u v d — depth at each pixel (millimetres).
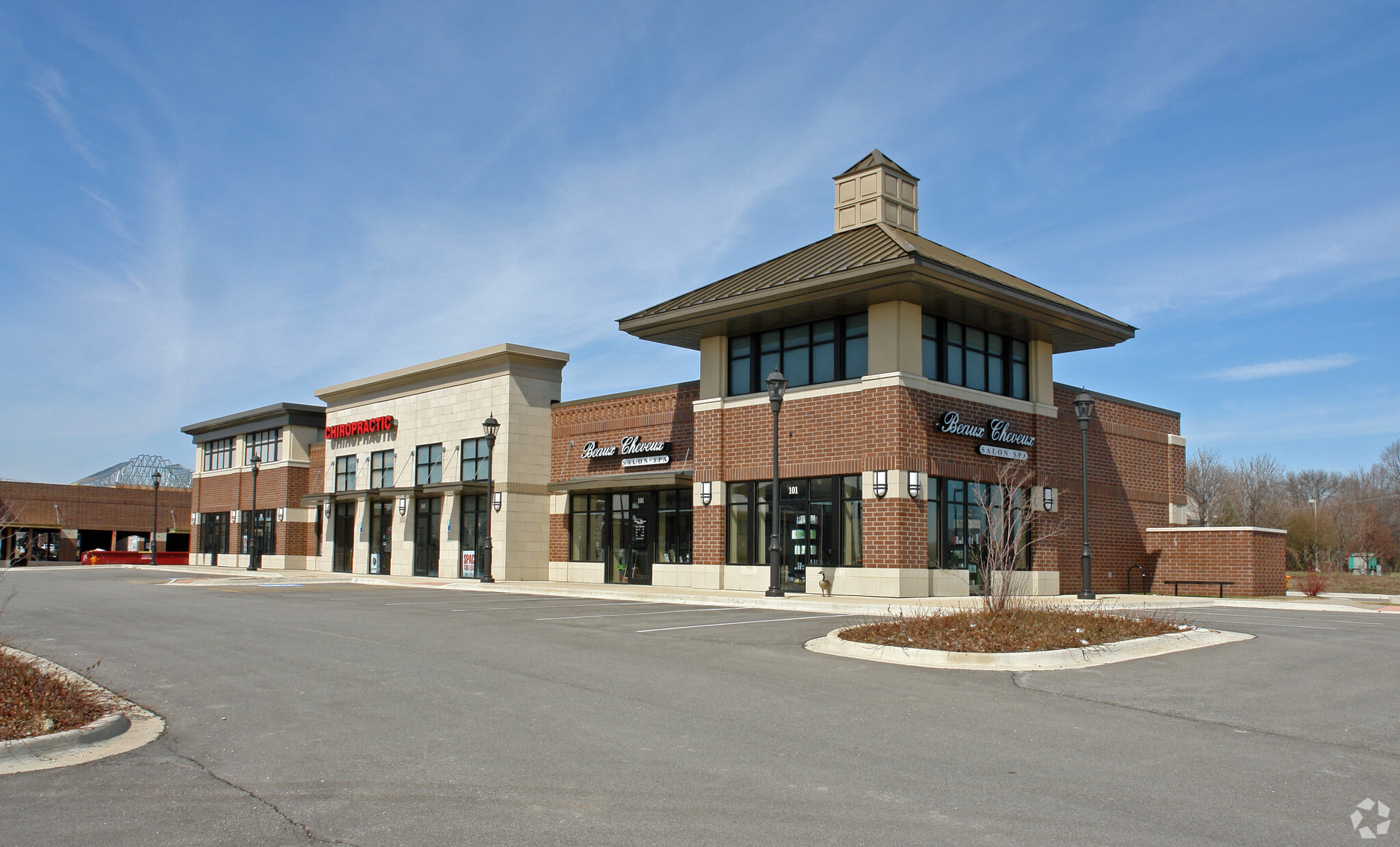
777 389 24422
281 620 17891
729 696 10266
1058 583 28859
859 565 25594
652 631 16031
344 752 8023
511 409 35875
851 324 26672
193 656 13203
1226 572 30703
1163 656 13734
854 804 6613
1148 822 6270
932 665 12602
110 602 22844
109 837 6012
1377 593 36938
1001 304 25859
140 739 8555
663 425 32375
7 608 20672
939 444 25812
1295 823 6289
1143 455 33844
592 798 6727
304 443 50500
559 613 19828
